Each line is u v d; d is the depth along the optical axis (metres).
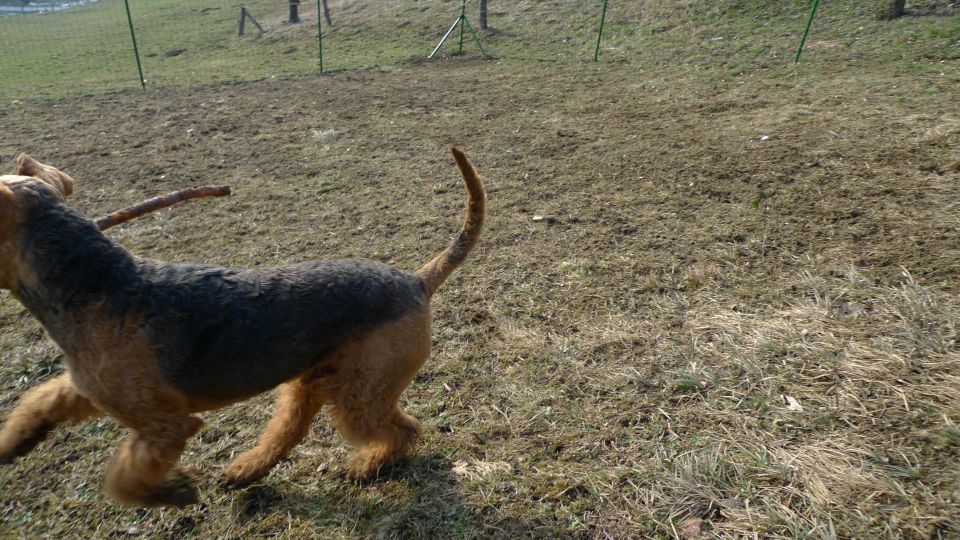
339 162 3.36
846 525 1.18
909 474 1.26
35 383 1.72
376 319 1.25
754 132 3.21
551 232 2.42
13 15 13.37
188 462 1.46
